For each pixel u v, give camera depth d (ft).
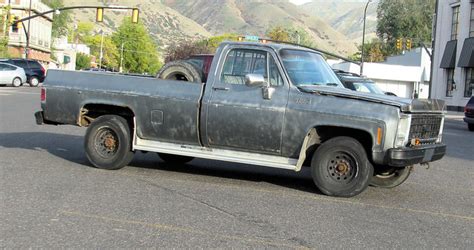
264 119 27.35
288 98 27.17
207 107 28.40
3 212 21.22
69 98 31.40
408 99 26.43
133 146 30.19
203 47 328.49
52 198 23.67
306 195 26.84
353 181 26.27
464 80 153.69
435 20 146.10
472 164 43.78
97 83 30.99
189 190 26.66
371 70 218.79
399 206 25.66
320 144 27.66
